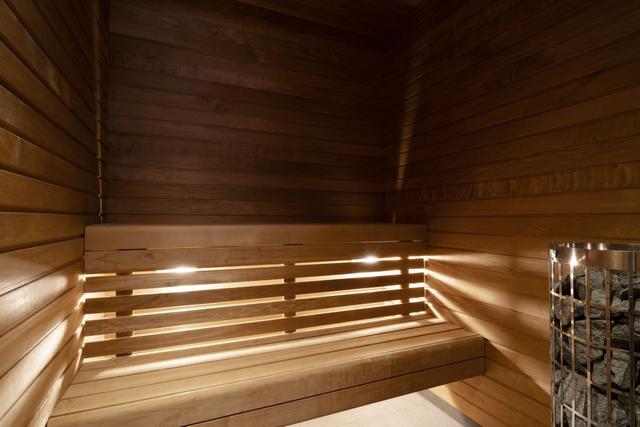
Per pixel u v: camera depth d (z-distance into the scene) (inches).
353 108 119.0
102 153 83.7
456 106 92.0
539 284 71.0
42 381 45.4
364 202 119.5
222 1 101.7
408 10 108.1
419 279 100.7
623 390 37.0
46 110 46.2
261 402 60.6
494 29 81.7
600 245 49.9
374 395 70.3
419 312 100.4
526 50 74.2
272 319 81.2
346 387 67.7
